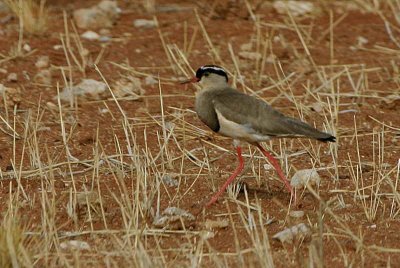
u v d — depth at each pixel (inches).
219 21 1110.4
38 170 749.3
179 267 582.9
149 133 844.0
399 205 686.5
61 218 673.0
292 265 597.3
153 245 633.0
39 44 1024.2
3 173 747.4
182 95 928.3
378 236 649.6
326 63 1007.0
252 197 714.2
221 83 721.0
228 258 608.7
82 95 914.1
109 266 582.9
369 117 884.0
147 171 737.6
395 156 801.6
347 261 600.7
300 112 870.4
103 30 1076.5
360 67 996.6
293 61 1008.9
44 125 852.6
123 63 992.2
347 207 696.4
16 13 1086.4
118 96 919.0
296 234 634.8
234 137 701.3
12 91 895.7
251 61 1002.7
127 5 1158.3
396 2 1159.0
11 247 577.0
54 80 949.2
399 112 902.4
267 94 930.1
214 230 656.4
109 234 644.1
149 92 935.0
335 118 866.1
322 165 780.0
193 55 1013.2
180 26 1091.3
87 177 747.4
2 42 1025.5
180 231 650.8
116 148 808.3
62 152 797.2
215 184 735.1
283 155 775.7
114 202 698.8
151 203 679.1
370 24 1109.7
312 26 1090.1
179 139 835.4
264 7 1143.6
